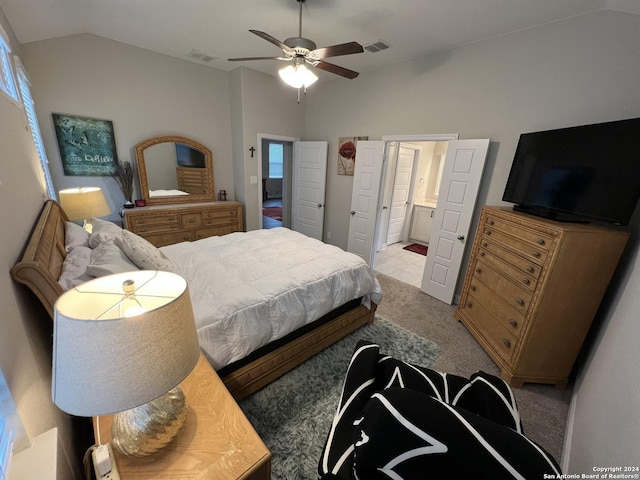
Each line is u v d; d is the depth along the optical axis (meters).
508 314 2.18
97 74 3.23
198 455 0.84
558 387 2.06
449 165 3.12
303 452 1.50
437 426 0.65
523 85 2.56
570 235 1.75
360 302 2.57
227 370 1.64
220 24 2.76
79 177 3.31
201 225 4.05
